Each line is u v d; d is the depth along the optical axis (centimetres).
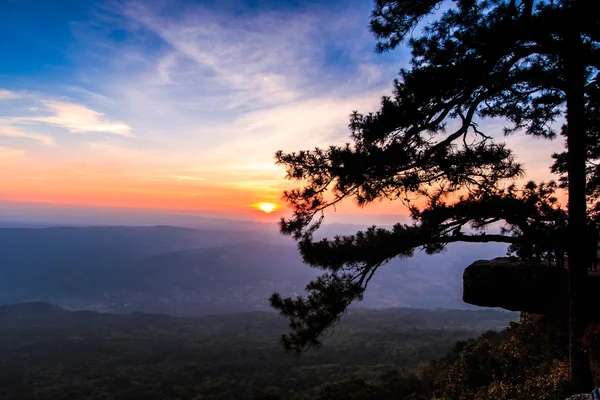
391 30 667
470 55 612
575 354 581
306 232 674
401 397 1917
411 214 648
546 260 860
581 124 582
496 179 642
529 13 582
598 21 528
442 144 626
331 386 2311
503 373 936
